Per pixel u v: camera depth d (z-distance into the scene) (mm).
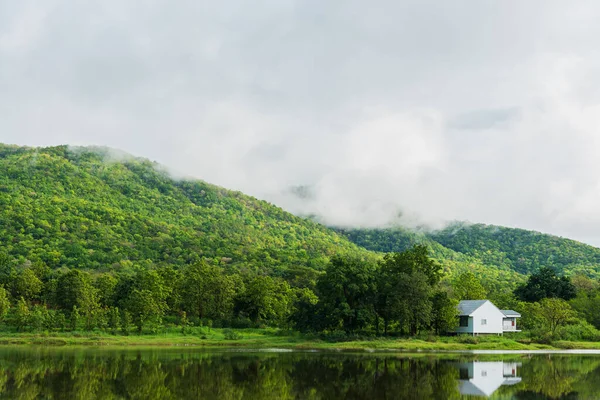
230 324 139875
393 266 121500
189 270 153875
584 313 144875
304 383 58469
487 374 66062
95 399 48562
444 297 118875
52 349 94625
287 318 122688
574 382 60406
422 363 77250
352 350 98688
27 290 145625
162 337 115438
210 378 60906
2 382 56500
